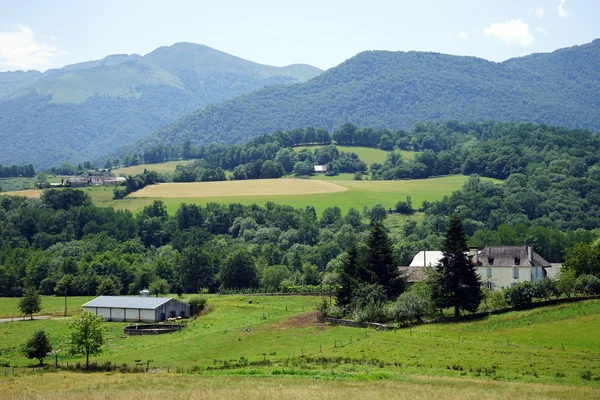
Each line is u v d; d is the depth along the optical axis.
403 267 166.62
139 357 102.81
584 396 68.00
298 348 102.44
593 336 95.50
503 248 151.75
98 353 107.06
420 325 114.06
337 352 97.00
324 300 141.38
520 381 77.00
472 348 92.69
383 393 71.06
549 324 104.75
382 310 119.75
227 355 100.75
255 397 70.38
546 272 152.75
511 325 106.69
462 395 69.44
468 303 118.94
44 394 75.19
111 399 71.75
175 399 70.62
